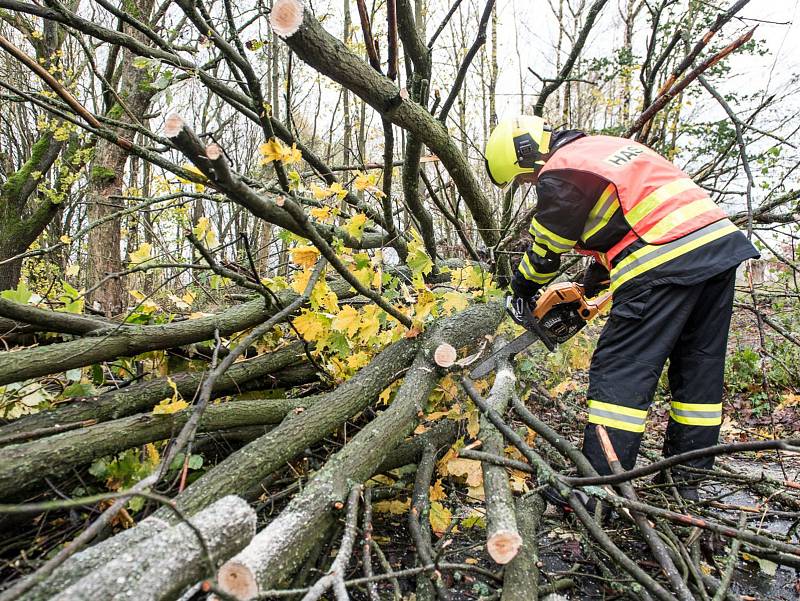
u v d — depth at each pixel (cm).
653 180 223
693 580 182
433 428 252
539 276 242
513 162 266
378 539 224
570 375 335
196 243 196
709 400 228
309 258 221
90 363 202
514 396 241
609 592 193
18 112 1086
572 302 244
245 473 170
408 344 238
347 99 801
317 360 265
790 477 301
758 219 338
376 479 248
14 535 185
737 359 454
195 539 119
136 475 188
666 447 242
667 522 196
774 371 439
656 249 215
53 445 163
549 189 228
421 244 241
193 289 340
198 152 139
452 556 203
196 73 240
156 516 148
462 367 232
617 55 763
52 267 701
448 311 246
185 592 116
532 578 164
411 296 261
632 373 214
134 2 551
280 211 169
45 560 165
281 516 147
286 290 273
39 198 740
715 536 208
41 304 256
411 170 280
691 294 214
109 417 198
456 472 223
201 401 163
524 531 187
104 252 580
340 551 140
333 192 219
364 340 245
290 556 138
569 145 242
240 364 247
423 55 253
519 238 366
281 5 176
